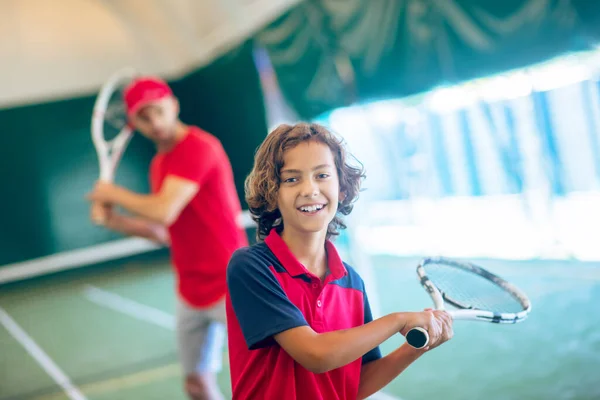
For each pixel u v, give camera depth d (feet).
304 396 4.74
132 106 9.14
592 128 19.62
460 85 21.26
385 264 24.97
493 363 12.62
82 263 38.68
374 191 28.60
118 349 18.89
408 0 21.83
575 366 11.72
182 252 9.32
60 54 38.63
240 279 4.66
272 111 32.12
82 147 38.83
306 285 4.77
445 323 4.78
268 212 5.09
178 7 36.06
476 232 25.31
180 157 9.11
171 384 14.53
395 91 23.34
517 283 18.60
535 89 20.57
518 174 22.35
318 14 25.98
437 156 25.85
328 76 26.27
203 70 37.50
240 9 31.32
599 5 16.03
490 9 19.11
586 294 16.17
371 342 4.35
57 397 14.87
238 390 4.93
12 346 21.62
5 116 37.50
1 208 37.32
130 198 9.46
